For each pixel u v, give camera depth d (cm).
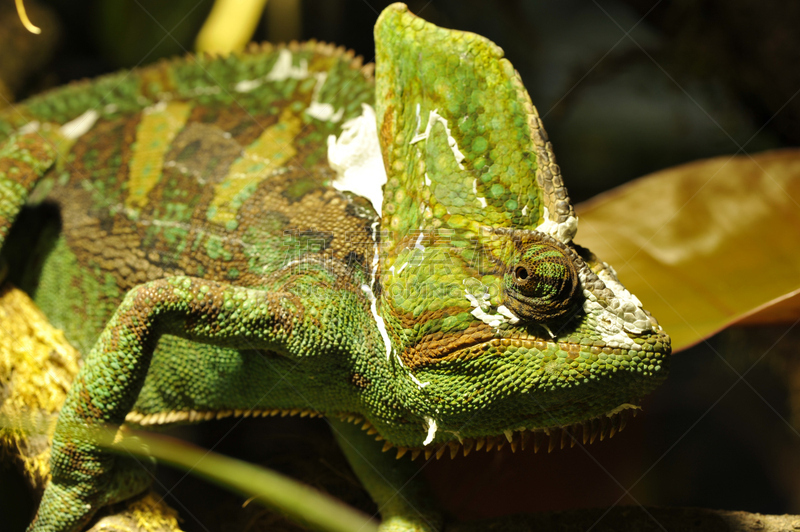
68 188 53
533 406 48
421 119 49
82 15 79
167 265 52
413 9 77
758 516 50
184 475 53
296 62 54
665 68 64
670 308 54
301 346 49
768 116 62
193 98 54
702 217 57
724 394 63
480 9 83
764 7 58
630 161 83
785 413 61
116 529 50
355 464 52
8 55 72
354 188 50
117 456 50
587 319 47
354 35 79
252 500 51
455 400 48
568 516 50
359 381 50
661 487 60
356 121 51
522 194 48
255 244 51
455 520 51
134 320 49
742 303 54
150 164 53
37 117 55
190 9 74
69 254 53
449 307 48
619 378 47
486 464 54
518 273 47
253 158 52
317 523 50
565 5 125
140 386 49
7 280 53
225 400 51
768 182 57
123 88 55
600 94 96
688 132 77
